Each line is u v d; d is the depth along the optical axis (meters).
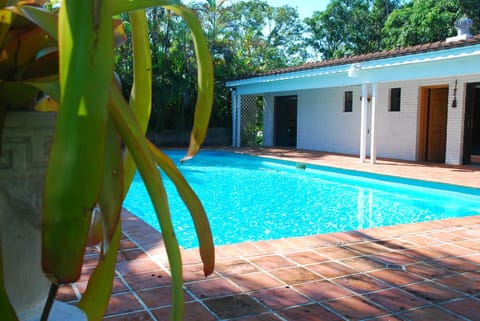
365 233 4.59
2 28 0.83
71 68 0.60
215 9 20.48
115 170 0.76
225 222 6.86
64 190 0.59
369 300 2.82
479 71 8.30
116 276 3.16
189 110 18.03
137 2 0.74
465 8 20.25
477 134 15.76
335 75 11.80
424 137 12.08
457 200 7.79
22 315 1.02
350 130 14.13
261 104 20.17
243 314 2.59
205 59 0.90
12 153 0.94
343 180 10.30
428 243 4.20
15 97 0.91
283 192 9.03
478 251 3.94
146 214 7.27
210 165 13.05
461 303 2.79
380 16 29.09
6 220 0.94
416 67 9.59
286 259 3.67
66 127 0.60
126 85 13.89
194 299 2.80
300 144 16.33
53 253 0.59
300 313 2.62
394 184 9.00
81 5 0.61
